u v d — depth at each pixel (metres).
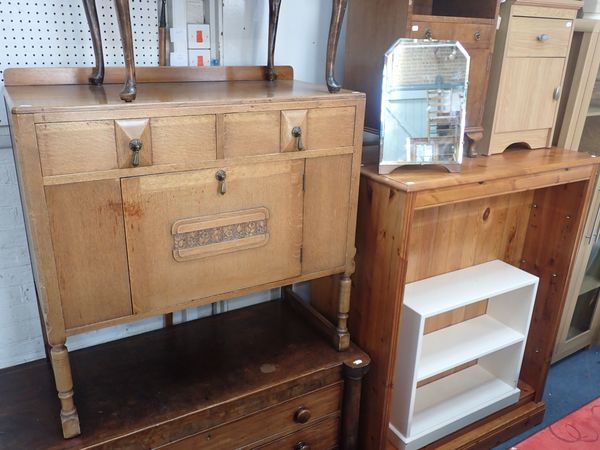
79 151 1.01
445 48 1.43
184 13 1.54
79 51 1.42
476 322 2.01
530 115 1.76
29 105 0.97
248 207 1.25
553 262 1.94
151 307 1.20
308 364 1.51
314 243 1.40
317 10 1.76
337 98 1.29
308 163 1.30
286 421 1.48
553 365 2.38
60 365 1.13
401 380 1.67
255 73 1.61
